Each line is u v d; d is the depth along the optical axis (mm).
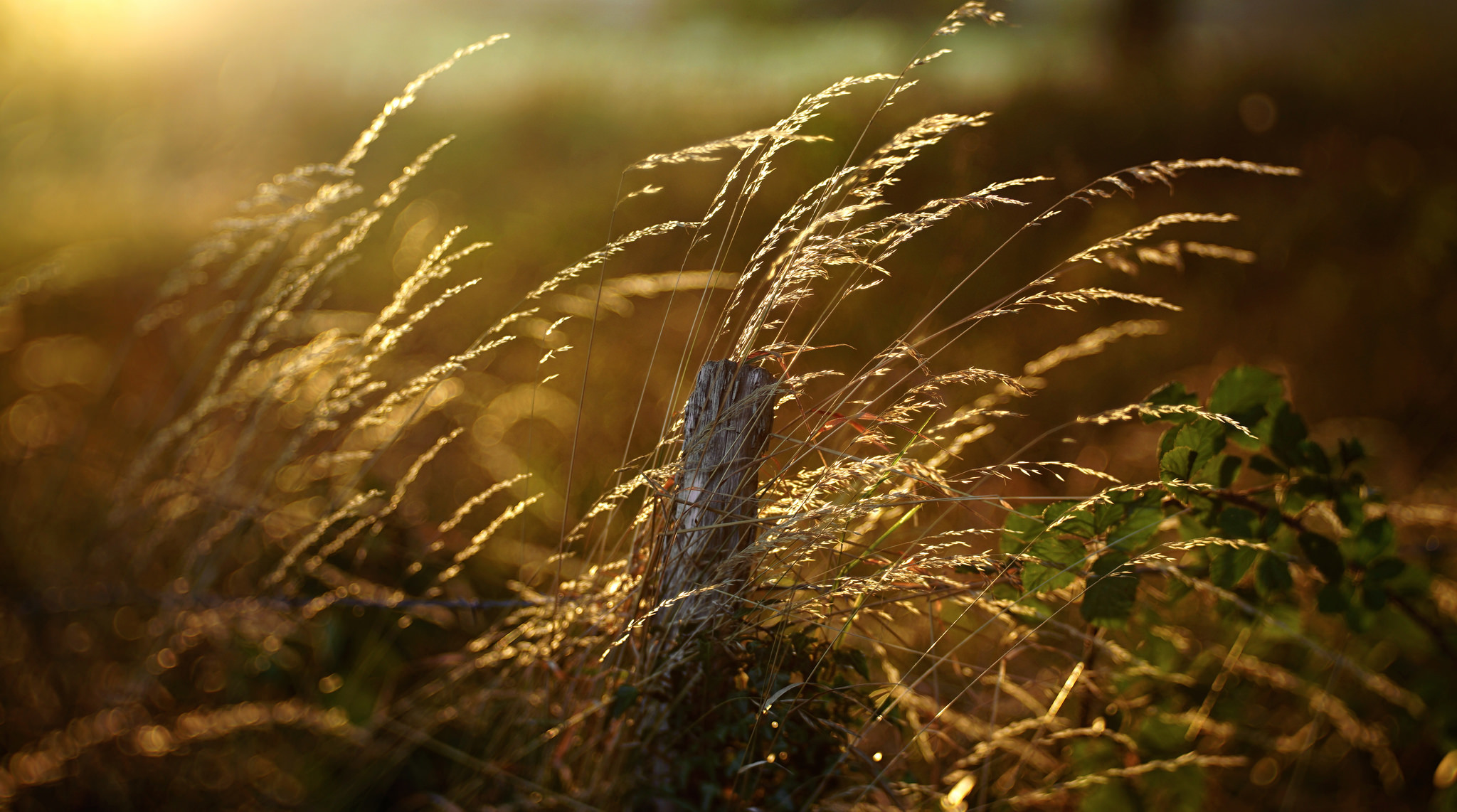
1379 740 2377
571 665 2035
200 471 3023
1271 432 1942
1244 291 5152
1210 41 10047
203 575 2566
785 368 1886
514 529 3131
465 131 9492
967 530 1820
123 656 2566
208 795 2283
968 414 1891
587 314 4285
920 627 2469
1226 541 1760
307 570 2539
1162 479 1918
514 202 7078
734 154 7469
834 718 1840
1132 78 8609
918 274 4625
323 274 4828
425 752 2291
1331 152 6754
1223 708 2314
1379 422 4023
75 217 6648
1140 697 2234
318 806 2209
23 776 2248
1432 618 2293
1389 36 9070
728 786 1814
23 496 2896
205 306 4652
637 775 1826
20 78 7195
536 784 1958
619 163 7852
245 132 8758
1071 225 5398
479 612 2559
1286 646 2631
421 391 2439
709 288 1934
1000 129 6398
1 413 3668
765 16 12289
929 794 2027
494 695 2148
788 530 1710
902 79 1850
